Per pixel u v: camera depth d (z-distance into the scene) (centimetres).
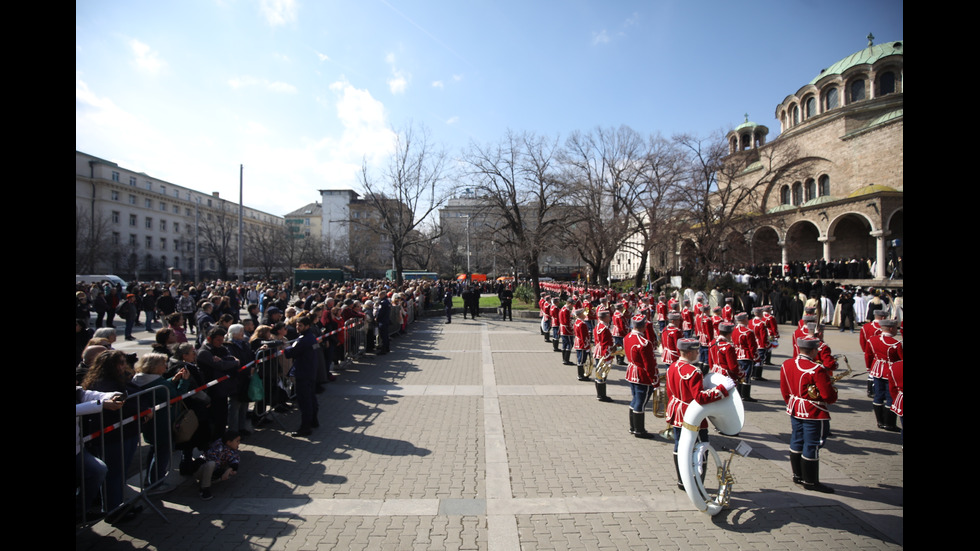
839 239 4031
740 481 588
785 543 447
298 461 632
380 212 3331
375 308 1512
